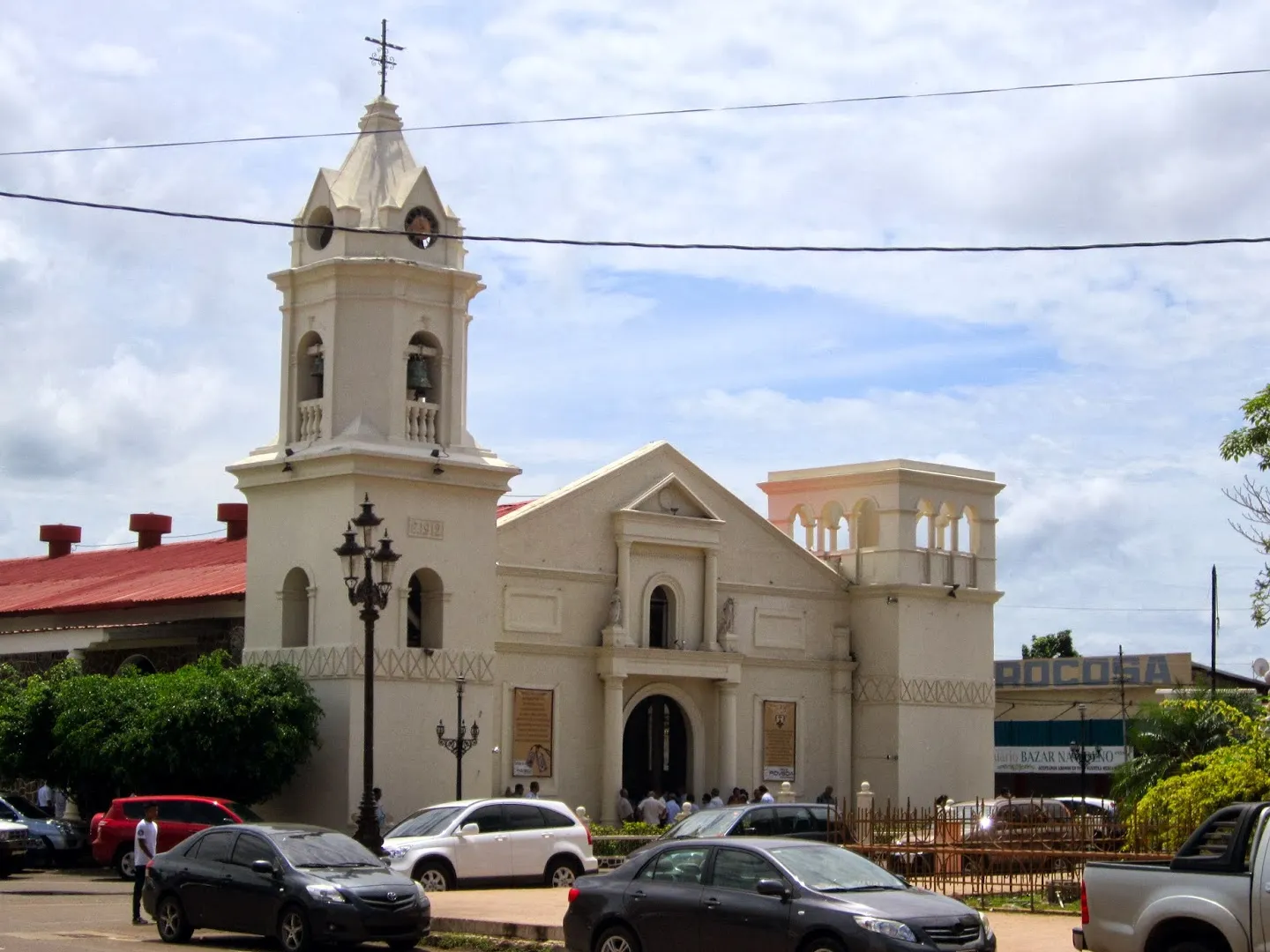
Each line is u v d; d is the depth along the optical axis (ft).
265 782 127.75
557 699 147.74
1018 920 87.35
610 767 148.77
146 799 122.83
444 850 104.01
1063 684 220.23
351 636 130.72
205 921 82.89
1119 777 112.27
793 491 179.52
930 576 171.83
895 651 168.04
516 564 145.48
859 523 174.60
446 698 134.72
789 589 166.61
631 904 68.23
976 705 174.09
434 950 82.58
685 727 158.81
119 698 133.18
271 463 136.87
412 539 134.41
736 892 65.87
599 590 151.84
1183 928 61.36
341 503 132.87
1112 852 91.15
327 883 78.79
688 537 156.76
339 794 129.59
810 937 62.90
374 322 135.64
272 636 137.28
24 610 164.25
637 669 151.02
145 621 154.40
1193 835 63.52
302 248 139.44
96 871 132.05
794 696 166.09
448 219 140.26
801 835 107.45
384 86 142.92
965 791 171.73
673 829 108.78
